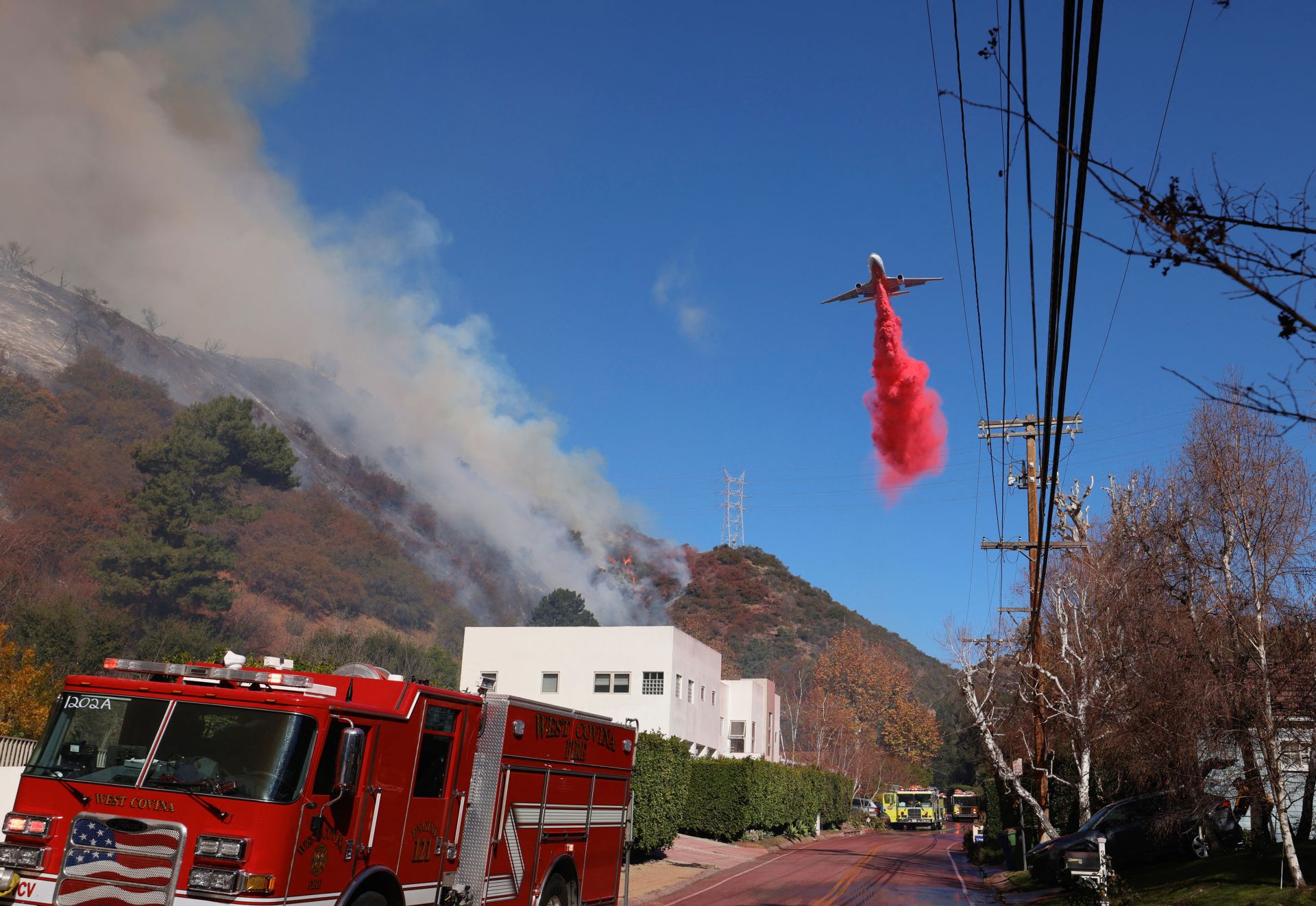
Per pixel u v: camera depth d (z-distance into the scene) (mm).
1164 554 19984
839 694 111500
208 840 8016
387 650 89375
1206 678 17953
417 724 9938
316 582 118000
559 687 43938
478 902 10586
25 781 8570
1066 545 27625
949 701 120375
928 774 108875
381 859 9312
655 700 42969
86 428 127250
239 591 106062
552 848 12344
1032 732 31797
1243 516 17906
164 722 8617
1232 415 18766
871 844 48562
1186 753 18859
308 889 8383
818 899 21953
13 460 107312
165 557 88250
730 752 54062
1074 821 31781
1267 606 17578
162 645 69812
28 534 91000
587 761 13461
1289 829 16375
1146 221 4836
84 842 8250
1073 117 6230
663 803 29047
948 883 26828
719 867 29844
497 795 10953
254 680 8758
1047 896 22203
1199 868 19609
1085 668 25438
